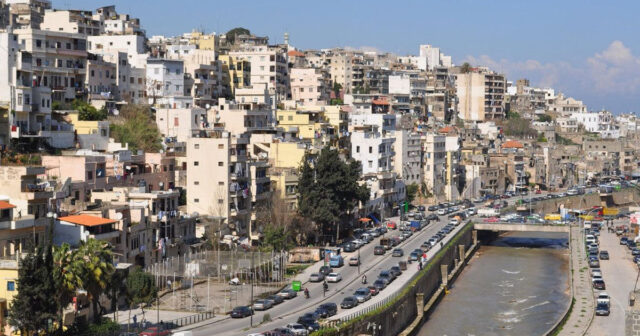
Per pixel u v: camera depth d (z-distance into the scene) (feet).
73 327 428.97
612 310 625.82
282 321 504.02
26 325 407.23
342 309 545.44
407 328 587.27
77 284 429.79
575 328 571.69
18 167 501.56
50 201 524.52
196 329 477.77
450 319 633.20
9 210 485.15
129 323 469.16
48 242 436.76
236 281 599.57
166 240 616.39
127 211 571.69
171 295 557.33
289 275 655.35
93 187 639.35
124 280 504.02
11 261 434.71
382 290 609.83
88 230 524.93
